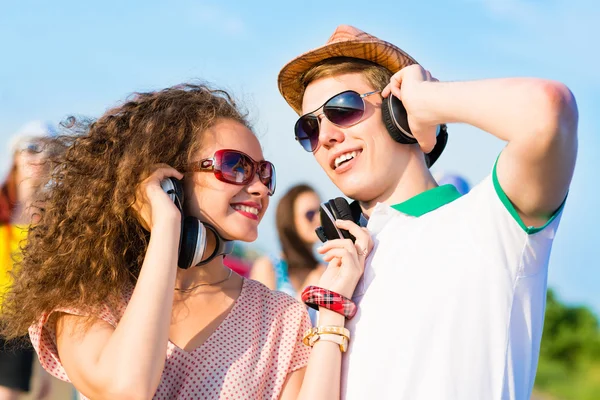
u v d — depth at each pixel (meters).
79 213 2.80
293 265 6.06
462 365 2.34
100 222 2.78
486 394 2.32
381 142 2.84
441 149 2.99
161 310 2.51
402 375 2.38
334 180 2.94
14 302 2.85
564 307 13.30
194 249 2.68
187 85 3.09
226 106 3.02
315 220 6.04
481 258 2.40
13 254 3.03
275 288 6.07
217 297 2.86
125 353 2.44
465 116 2.30
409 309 2.45
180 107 2.91
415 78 2.53
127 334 2.47
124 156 2.81
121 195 2.76
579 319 13.18
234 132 2.92
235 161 2.84
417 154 2.87
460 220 2.49
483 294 2.38
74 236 2.79
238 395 2.65
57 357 2.73
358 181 2.85
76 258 2.75
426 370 2.36
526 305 2.41
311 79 3.03
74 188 2.85
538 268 2.42
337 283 2.64
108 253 2.75
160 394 2.63
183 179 2.87
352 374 2.51
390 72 2.96
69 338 2.64
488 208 2.41
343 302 2.59
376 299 2.56
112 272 2.74
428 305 2.42
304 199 6.04
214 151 2.86
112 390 2.42
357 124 2.85
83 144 2.91
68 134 3.06
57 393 4.84
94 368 2.50
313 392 2.50
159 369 2.47
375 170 2.83
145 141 2.81
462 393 2.32
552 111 2.11
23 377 4.64
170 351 2.69
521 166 2.21
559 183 2.23
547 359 12.73
